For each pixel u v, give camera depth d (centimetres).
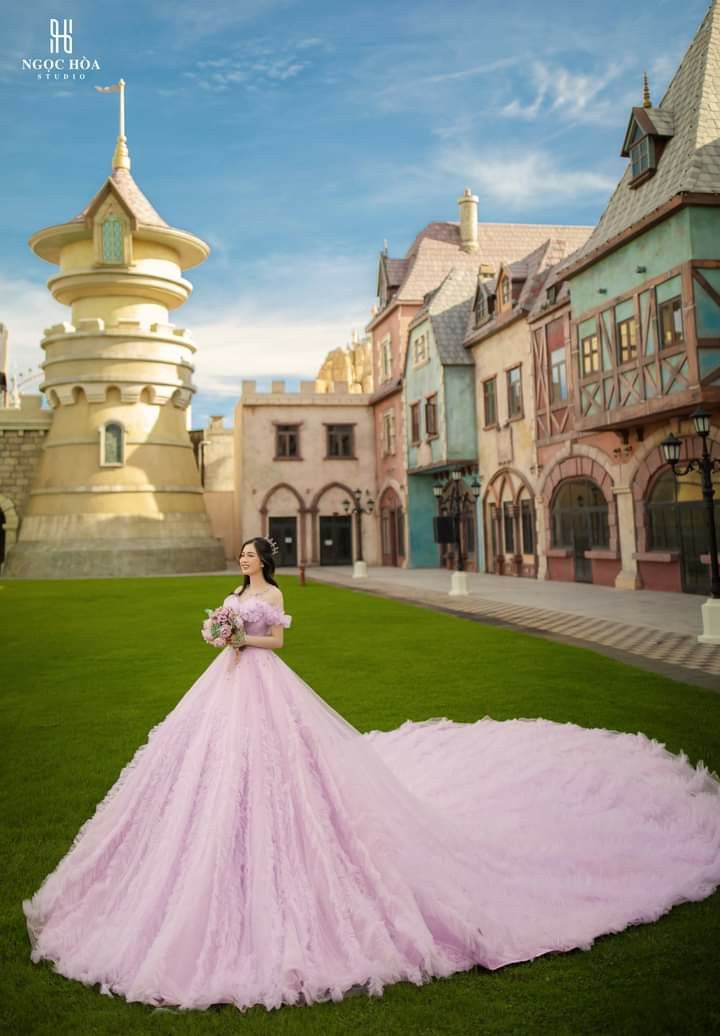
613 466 2028
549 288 2333
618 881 393
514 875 387
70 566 3328
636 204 1778
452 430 2927
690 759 586
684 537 1786
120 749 662
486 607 1709
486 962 332
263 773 358
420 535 3584
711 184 1559
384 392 3772
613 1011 301
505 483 2709
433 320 3038
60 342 3566
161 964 311
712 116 1659
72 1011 308
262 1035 291
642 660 1005
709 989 313
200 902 329
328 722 395
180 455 3728
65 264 3656
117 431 3562
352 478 4072
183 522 3622
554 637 1236
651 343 1698
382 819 366
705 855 416
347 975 317
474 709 768
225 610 396
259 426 4012
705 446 1145
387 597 2041
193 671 1012
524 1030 292
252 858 341
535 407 2442
